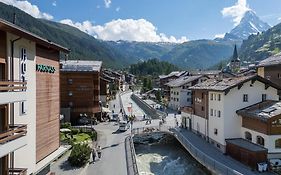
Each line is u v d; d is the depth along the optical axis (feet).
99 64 220.02
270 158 114.32
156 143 178.60
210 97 151.02
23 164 68.18
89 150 116.06
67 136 152.15
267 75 185.78
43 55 82.17
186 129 189.16
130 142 146.41
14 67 63.72
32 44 72.84
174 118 239.09
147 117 259.80
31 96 72.18
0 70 60.34
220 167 104.42
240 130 135.64
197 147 143.64
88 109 205.26
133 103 399.03
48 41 78.79
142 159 145.69
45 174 88.63
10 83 52.06
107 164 114.21
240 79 139.03
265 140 116.26
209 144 149.89
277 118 114.52
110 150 135.33
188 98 279.28
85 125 201.26
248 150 114.83
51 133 89.61
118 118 230.48
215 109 144.66
